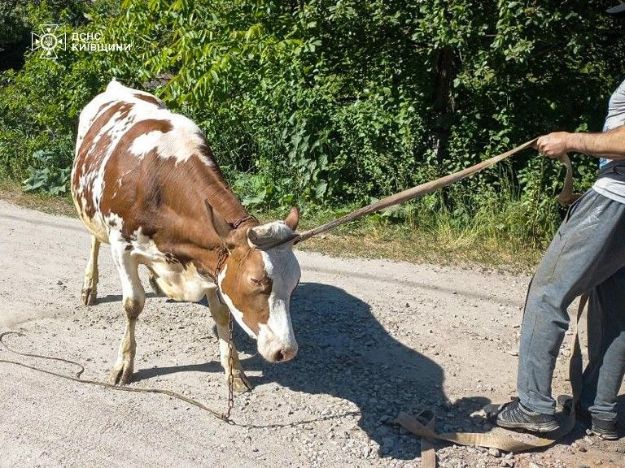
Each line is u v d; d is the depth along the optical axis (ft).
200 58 31.96
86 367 17.34
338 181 31.12
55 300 21.43
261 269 12.86
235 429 14.84
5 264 24.49
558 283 13.94
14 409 15.26
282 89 31.53
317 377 17.20
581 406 15.34
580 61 30.76
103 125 18.56
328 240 27.96
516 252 27.04
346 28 32.48
